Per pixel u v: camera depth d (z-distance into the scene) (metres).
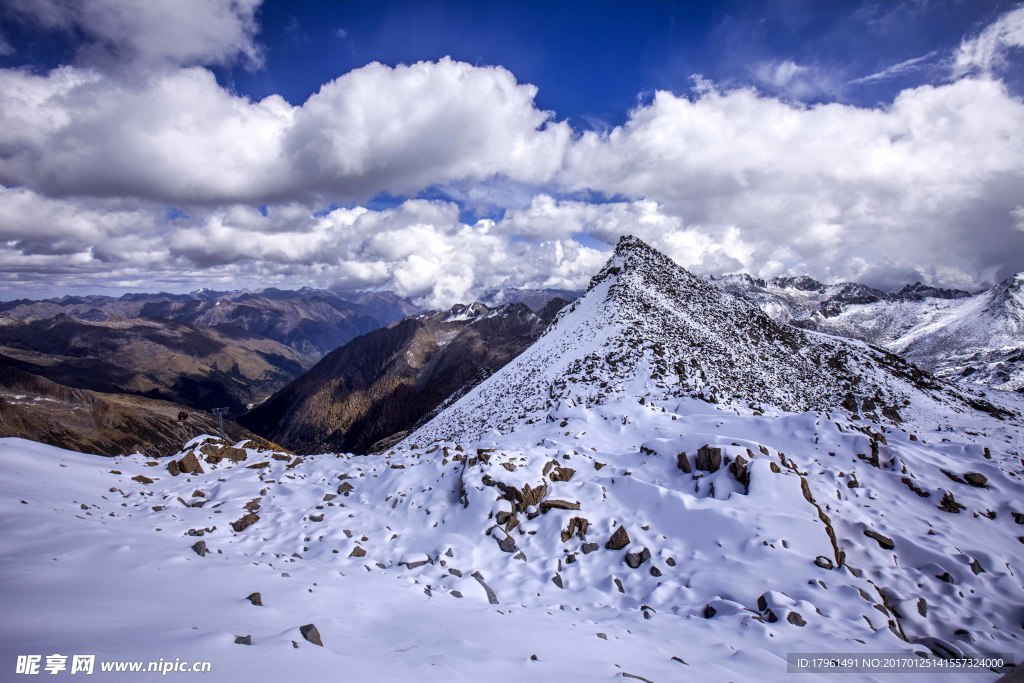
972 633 11.12
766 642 9.83
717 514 14.30
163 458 21.50
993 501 16.11
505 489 15.72
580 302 70.62
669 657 8.63
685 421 23.89
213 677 5.30
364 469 19.62
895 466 17.62
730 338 57.34
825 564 12.60
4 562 8.34
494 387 59.88
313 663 6.06
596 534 14.57
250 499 16.56
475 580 11.78
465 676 6.40
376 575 11.50
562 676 6.86
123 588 8.17
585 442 22.12
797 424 20.64
